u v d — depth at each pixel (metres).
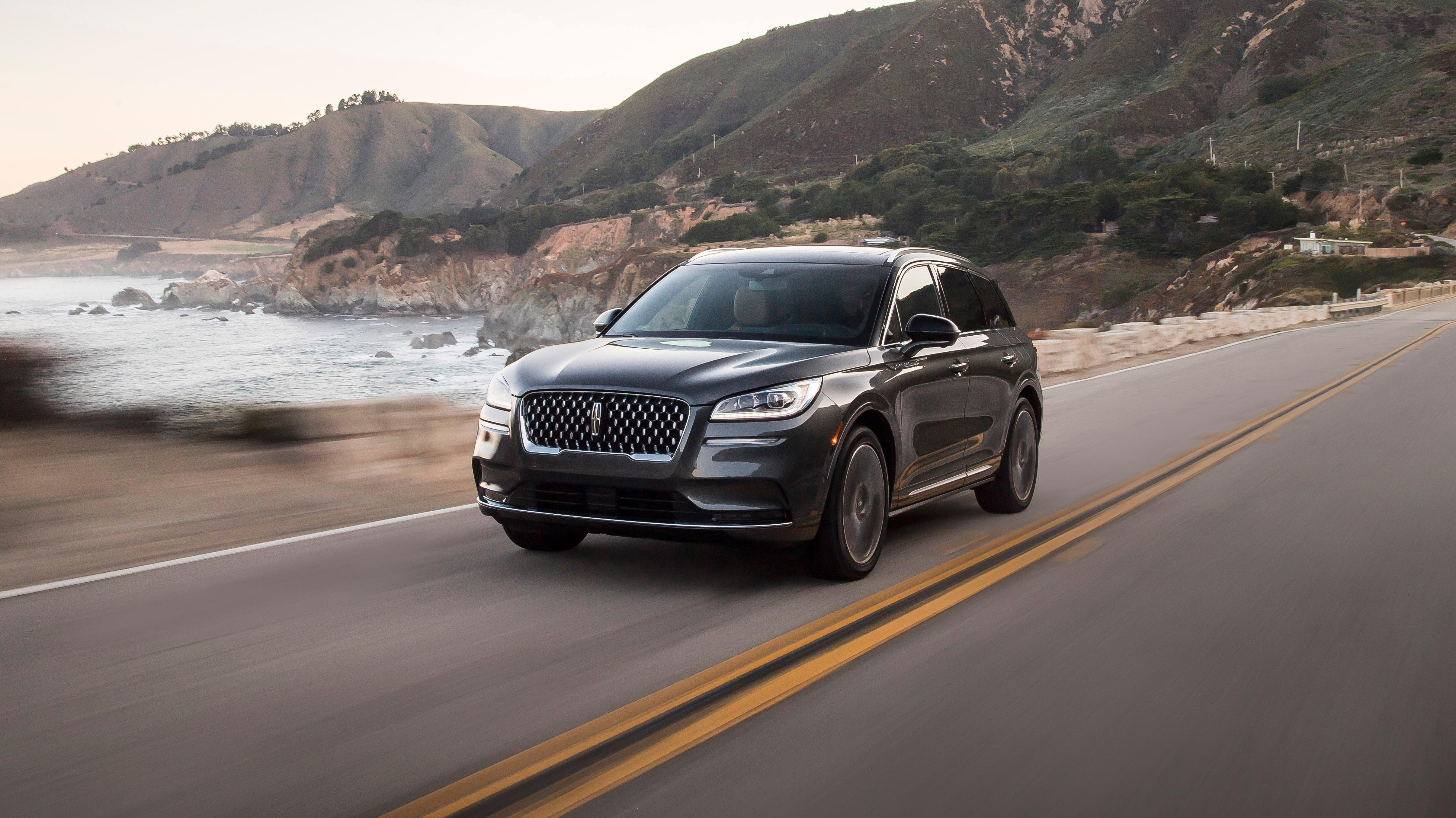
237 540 6.61
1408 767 3.29
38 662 4.18
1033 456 7.64
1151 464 9.67
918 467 6.05
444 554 6.03
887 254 6.46
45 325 177.12
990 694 3.86
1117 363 23.22
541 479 5.19
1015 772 3.19
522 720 3.55
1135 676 4.09
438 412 9.04
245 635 4.53
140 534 6.74
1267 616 4.96
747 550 5.79
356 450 8.52
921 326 5.87
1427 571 5.86
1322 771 3.25
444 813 2.86
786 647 4.38
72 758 3.23
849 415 5.31
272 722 3.53
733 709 3.66
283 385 83.81
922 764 3.23
